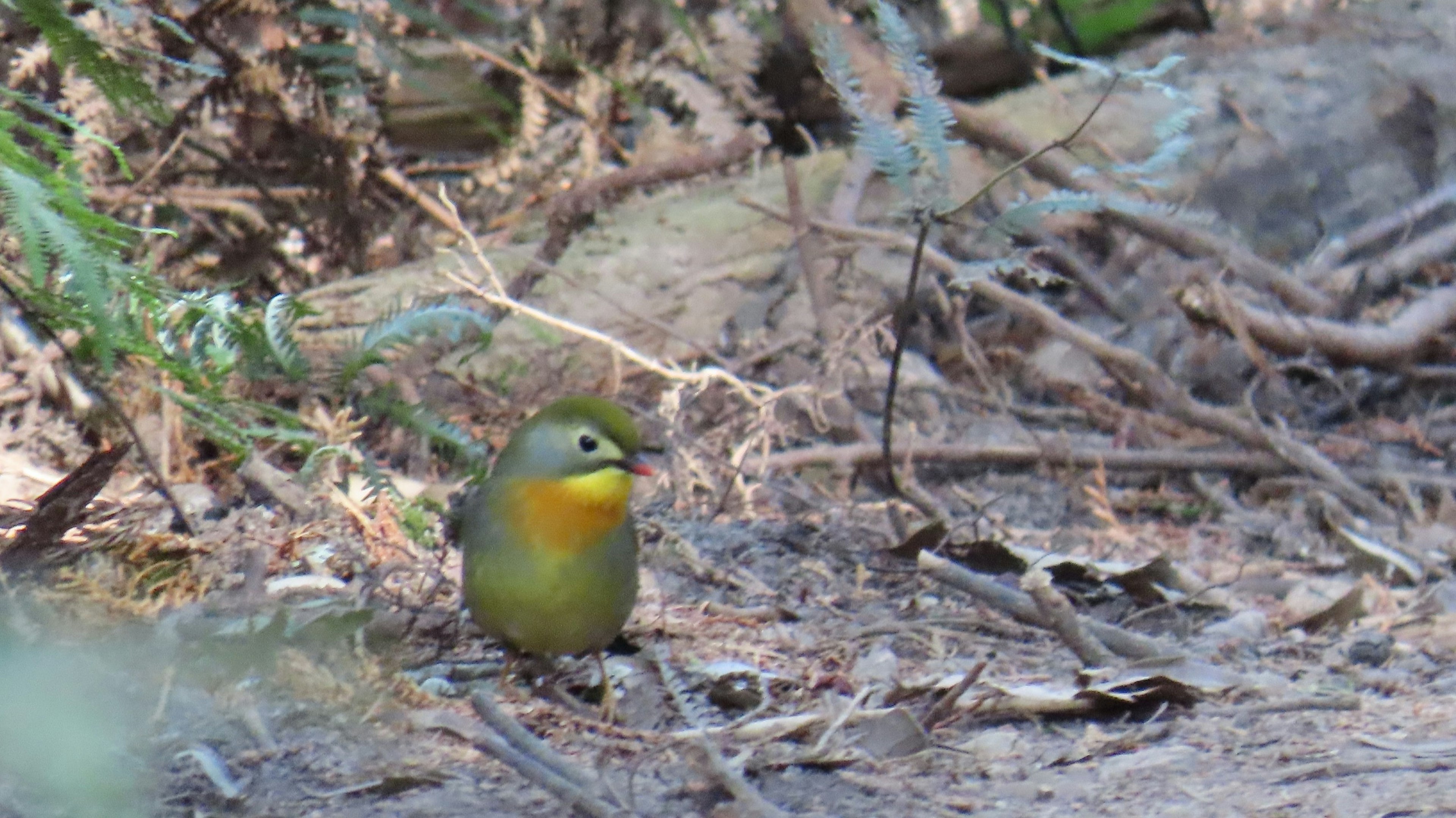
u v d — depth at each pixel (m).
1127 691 6.86
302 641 6.07
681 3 13.94
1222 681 7.22
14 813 4.21
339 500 8.34
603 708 6.62
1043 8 16.03
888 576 9.10
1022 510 11.44
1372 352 13.03
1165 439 12.48
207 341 8.02
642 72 14.00
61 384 9.18
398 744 5.77
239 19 11.90
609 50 13.93
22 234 5.54
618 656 7.37
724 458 10.80
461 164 14.06
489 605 6.66
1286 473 11.85
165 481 8.41
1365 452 12.48
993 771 6.05
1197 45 15.40
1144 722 6.81
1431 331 13.20
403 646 6.97
